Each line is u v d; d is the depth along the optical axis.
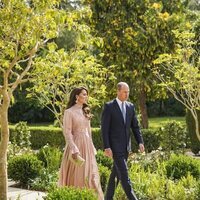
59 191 6.78
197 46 20.05
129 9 23.19
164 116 47.56
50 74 9.86
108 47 23.05
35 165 12.88
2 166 8.95
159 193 10.02
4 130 8.99
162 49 22.62
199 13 24.19
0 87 8.92
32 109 44.88
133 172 11.45
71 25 8.87
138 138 9.52
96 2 23.41
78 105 8.97
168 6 23.92
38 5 8.29
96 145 23.92
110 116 9.14
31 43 8.48
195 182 10.95
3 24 8.32
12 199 10.85
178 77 16.33
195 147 21.47
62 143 25.20
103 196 9.04
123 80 23.12
